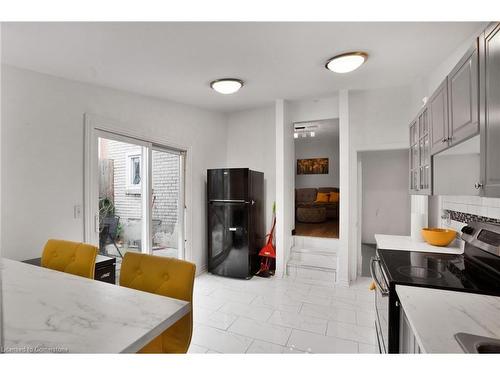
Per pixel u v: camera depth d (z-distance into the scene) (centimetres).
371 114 361
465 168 139
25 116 235
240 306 293
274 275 400
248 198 382
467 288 138
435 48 237
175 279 129
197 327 249
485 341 94
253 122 454
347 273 352
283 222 392
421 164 232
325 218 666
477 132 123
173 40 212
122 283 142
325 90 350
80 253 172
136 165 352
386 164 513
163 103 364
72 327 89
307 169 765
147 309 102
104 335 84
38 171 242
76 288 123
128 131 316
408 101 343
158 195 394
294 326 251
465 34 213
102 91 293
